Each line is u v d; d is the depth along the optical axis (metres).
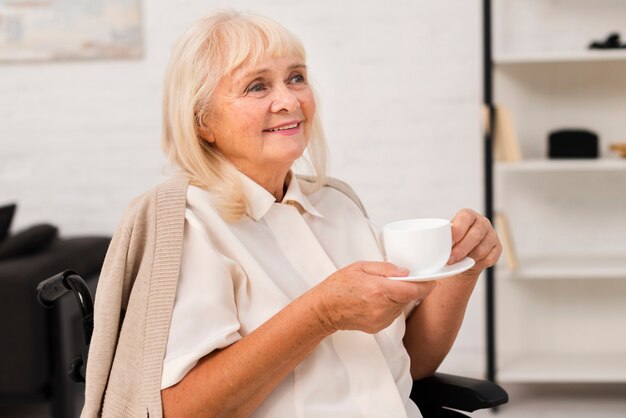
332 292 1.11
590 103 3.14
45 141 3.48
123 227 1.27
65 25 3.38
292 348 1.14
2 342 2.72
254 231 1.34
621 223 3.20
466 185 3.31
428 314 1.50
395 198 3.35
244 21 1.33
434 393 1.51
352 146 3.34
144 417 1.15
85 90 3.43
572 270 2.90
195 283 1.22
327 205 1.51
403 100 3.30
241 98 1.31
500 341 3.33
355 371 1.31
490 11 2.81
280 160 1.33
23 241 2.94
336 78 3.31
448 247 1.11
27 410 3.16
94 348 1.23
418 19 3.25
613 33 3.01
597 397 3.15
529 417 2.96
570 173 3.20
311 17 3.29
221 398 1.14
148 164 3.45
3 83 3.45
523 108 3.18
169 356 1.16
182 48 1.34
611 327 3.27
